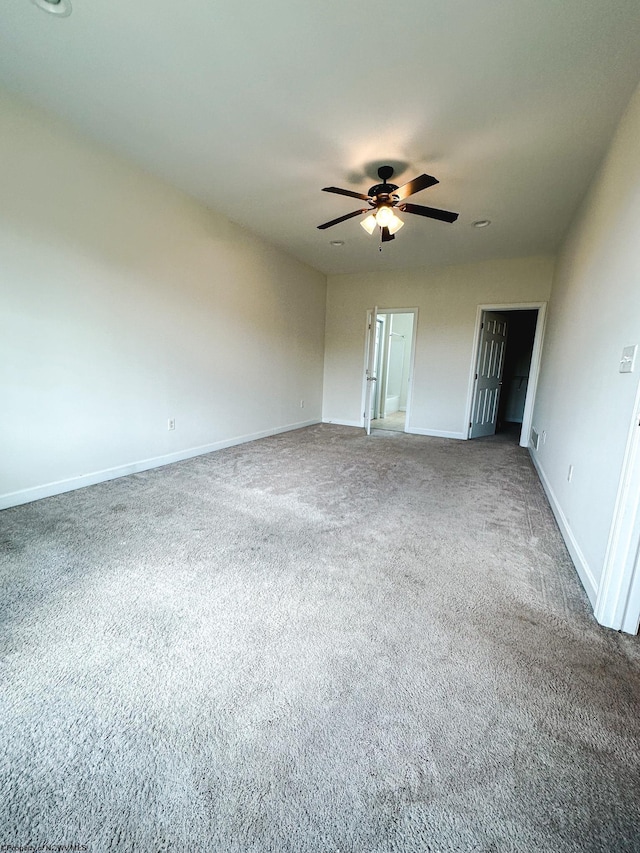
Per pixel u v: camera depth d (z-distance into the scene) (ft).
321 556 6.59
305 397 19.52
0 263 7.34
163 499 8.94
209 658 4.25
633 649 4.56
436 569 6.28
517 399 24.88
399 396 27.25
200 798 2.89
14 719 3.48
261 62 6.23
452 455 14.44
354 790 2.97
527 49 5.74
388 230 9.92
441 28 5.47
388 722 3.54
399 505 9.11
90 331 9.10
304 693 3.83
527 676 4.11
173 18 5.47
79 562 6.14
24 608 4.99
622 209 6.29
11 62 6.37
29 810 2.79
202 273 12.12
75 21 5.57
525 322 24.25
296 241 14.92
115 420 10.00
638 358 4.76
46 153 7.81
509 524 8.20
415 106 7.11
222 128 8.01
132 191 9.62
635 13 5.08
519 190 10.03
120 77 6.68
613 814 2.84
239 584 5.67
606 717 3.64
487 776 3.09
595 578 5.47
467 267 16.96
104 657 4.22
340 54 5.99
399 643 4.56
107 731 3.39
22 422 8.01
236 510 8.48
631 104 6.39
